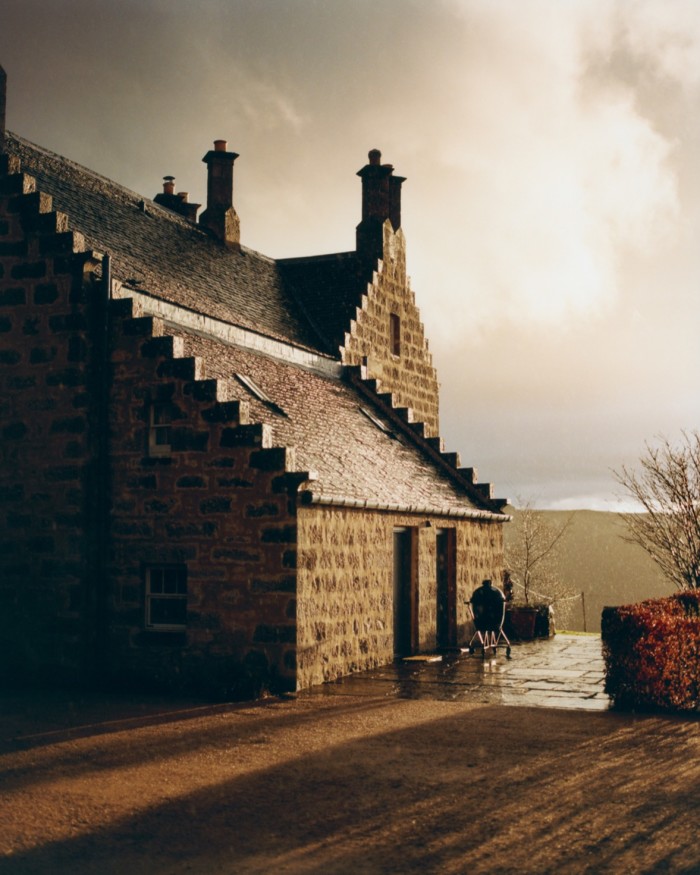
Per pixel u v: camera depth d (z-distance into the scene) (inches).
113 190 912.9
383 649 718.5
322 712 511.2
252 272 1041.5
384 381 1100.5
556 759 397.1
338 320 1041.5
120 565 629.3
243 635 593.9
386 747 420.8
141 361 632.4
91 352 634.8
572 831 302.0
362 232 1111.0
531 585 1733.5
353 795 343.6
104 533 634.2
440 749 416.8
